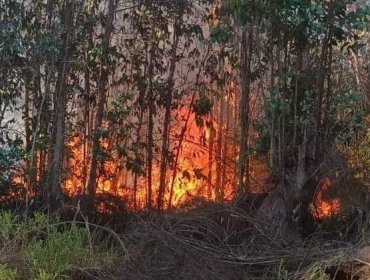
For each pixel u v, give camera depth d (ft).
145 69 27.55
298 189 22.80
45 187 24.09
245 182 26.05
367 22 23.70
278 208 22.68
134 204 26.53
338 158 24.12
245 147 26.55
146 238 19.30
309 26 21.79
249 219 21.94
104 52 25.64
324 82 23.94
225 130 30.78
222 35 24.07
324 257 19.02
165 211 24.94
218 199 25.77
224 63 28.99
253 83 28.04
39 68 24.81
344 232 22.76
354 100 23.93
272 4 21.42
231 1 21.86
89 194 25.05
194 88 27.99
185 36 27.86
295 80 23.00
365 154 23.85
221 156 30.04
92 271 17.40
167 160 27.86
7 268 16.66
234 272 18.67
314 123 23.06
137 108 27.48
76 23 25.05
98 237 19.90
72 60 24.89
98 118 26.00
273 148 23.53
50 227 19.67
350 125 23.62
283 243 21.26
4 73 24.59
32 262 17.06
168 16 27.30
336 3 21.97
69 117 26.99
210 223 21.40
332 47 24.77
